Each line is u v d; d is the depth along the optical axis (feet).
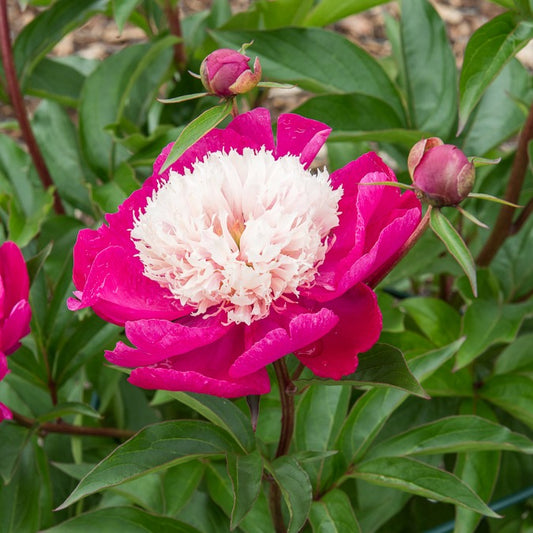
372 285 2.53
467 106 2.87
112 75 3.61
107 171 3.58
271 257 2.46
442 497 2.76
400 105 3.45
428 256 3.32
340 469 2.95
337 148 3.59
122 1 3.11
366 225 2.47
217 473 3.22
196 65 3.94
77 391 3.41
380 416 2.97
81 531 2.89
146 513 2.92
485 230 3.59
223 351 2.49
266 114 2.61
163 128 3.55
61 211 3.97
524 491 3.34
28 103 7.86
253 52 3.42
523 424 3.59
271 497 2.85
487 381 3.39
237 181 2.50
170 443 2.65
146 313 2.48
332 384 2.52
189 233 2.48
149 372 2.33
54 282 3.55
